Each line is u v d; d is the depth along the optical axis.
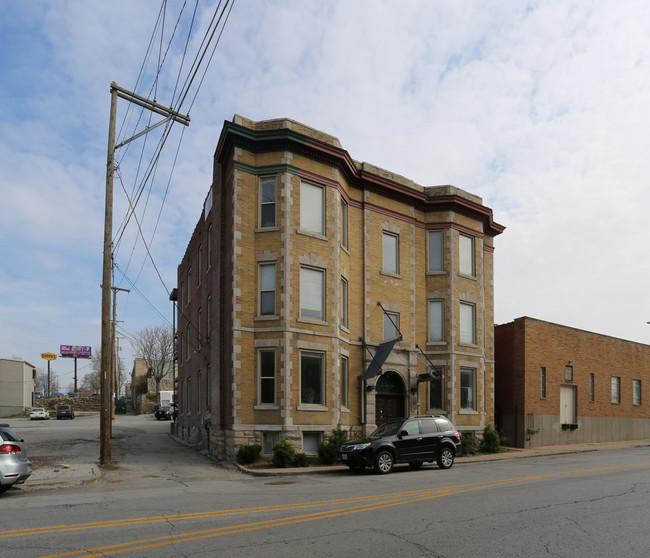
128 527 8.64
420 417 18.75
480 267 28.08
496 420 31.14
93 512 9.98
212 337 23.45
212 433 22.45
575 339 34.03
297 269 20.81
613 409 36.50
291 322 20.38
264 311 20.66
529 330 30.66
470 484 14.02
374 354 23.62
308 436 20.48
